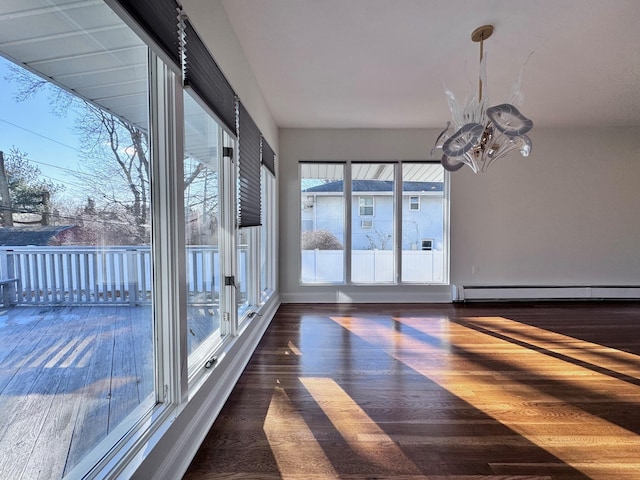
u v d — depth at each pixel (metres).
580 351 2.81
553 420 1.82
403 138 4.66
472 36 2.34
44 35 0.88
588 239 4.71
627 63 2.76
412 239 4.76
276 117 4.16
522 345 2.96
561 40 2.40
